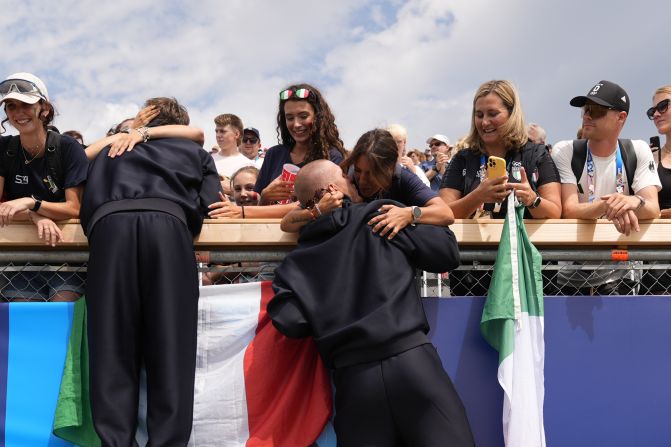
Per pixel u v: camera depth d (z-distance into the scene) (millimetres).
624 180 3514
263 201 3471
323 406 2918
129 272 2756
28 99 3039
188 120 3412
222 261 3213
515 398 2920
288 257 2900
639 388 3180
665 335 3215
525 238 3102
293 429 2949
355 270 2785
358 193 3084
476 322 3166
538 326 3018
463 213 3213
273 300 2846
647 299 3221
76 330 2990
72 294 3246
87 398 2922
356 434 2639
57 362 2996
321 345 2717
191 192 3055
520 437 2891
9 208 2924
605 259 3281
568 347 3168
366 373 2650
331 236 2891
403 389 2609
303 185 2980
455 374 3135
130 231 2773
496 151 3441
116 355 2725
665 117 3996
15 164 3197
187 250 2852
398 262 2807
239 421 2963
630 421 3162
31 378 2980
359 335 2654
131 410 2729
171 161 2994
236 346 3049
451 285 3477
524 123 3418
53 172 3162
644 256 3293
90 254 2809
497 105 3369
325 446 2959
